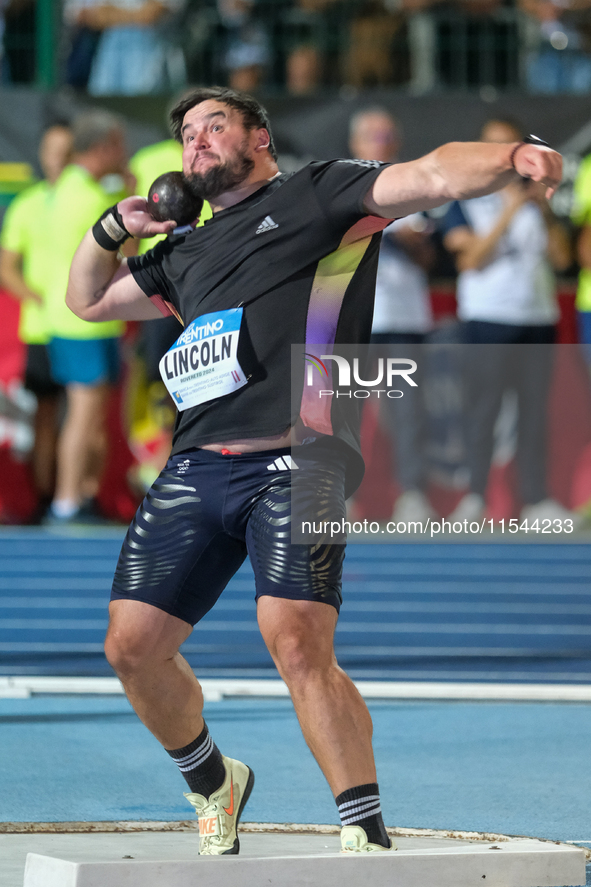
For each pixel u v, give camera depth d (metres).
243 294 8.88
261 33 40.62
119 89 39.88
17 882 8.38
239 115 9.27
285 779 12.59
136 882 7.66
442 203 8.04
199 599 8.95
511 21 40.94
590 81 41.22
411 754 13.80
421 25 40.88
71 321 34.97
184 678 9.03
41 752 13.73
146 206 9.85
